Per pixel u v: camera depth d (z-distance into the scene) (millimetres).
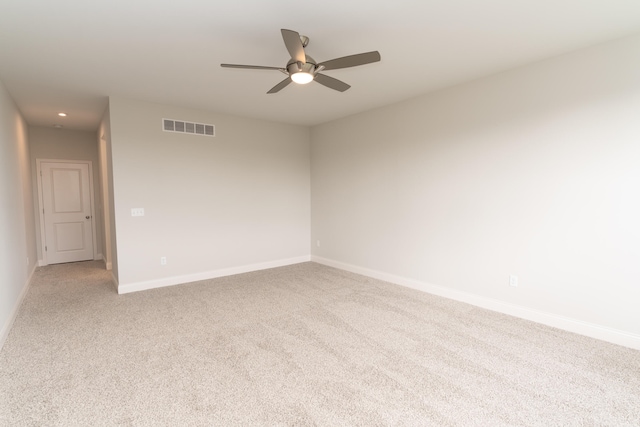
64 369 2338
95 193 6082
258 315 3348
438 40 2598
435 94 3861
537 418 1835
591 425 1782
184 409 1916
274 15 2215
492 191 3393
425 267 4102
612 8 2131
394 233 4461
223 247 4941
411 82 3557
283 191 5598
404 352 2580
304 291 4148
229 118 4922
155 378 2229
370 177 4762
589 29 2420
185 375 2266
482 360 2455
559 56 2871
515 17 2254
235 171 5012
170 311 3457
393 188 4438
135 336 2861
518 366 2367
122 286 4090
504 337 2824
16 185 3840
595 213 2740
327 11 2172
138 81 3439
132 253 4152
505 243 3322
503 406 1938
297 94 3949
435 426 1777
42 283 4523
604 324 2740
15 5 2037
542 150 3016
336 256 5469
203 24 2326
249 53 2818
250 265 5246
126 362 2434
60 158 5730
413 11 2174
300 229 5867
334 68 2486
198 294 4027
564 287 2947
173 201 4449
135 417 1849
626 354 2518
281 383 2176
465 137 3594
